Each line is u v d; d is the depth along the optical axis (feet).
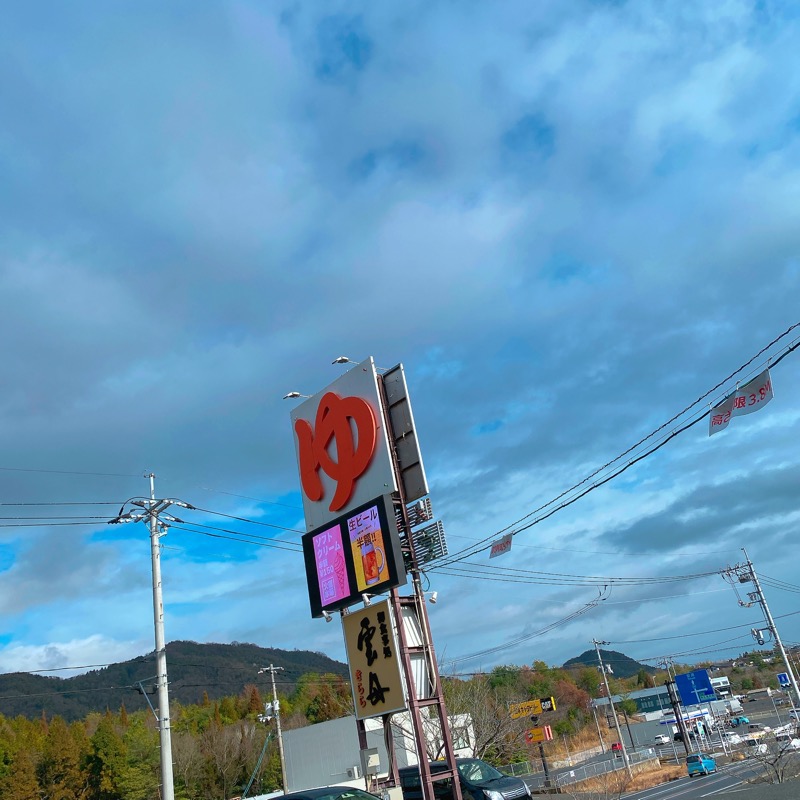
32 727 416.26
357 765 197.26
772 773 101.86
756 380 52.80
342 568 70.33
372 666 65.21
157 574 99.30
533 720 245.65
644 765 194.70
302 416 80.28
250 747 276.41
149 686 94.38
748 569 152.87
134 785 275.59
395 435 72.33
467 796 63.62
